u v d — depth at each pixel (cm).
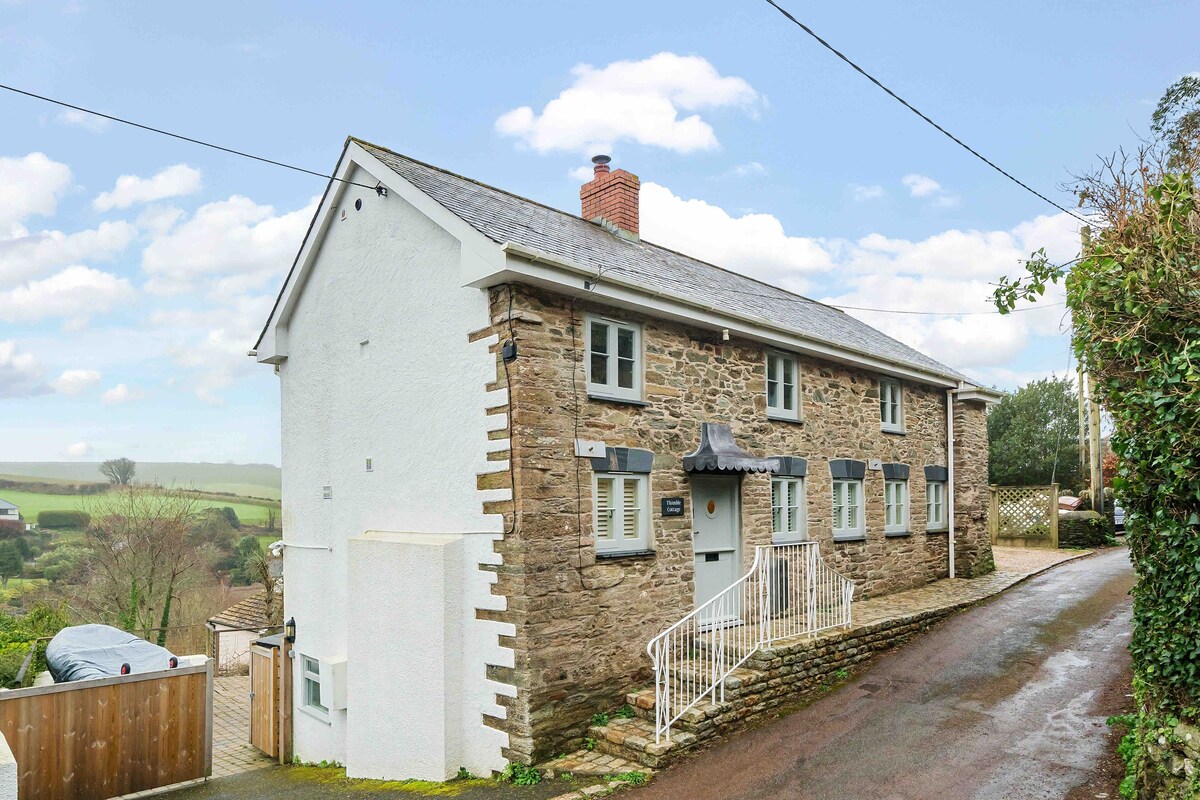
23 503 3769
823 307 1817
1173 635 546
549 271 835
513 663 816
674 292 970
